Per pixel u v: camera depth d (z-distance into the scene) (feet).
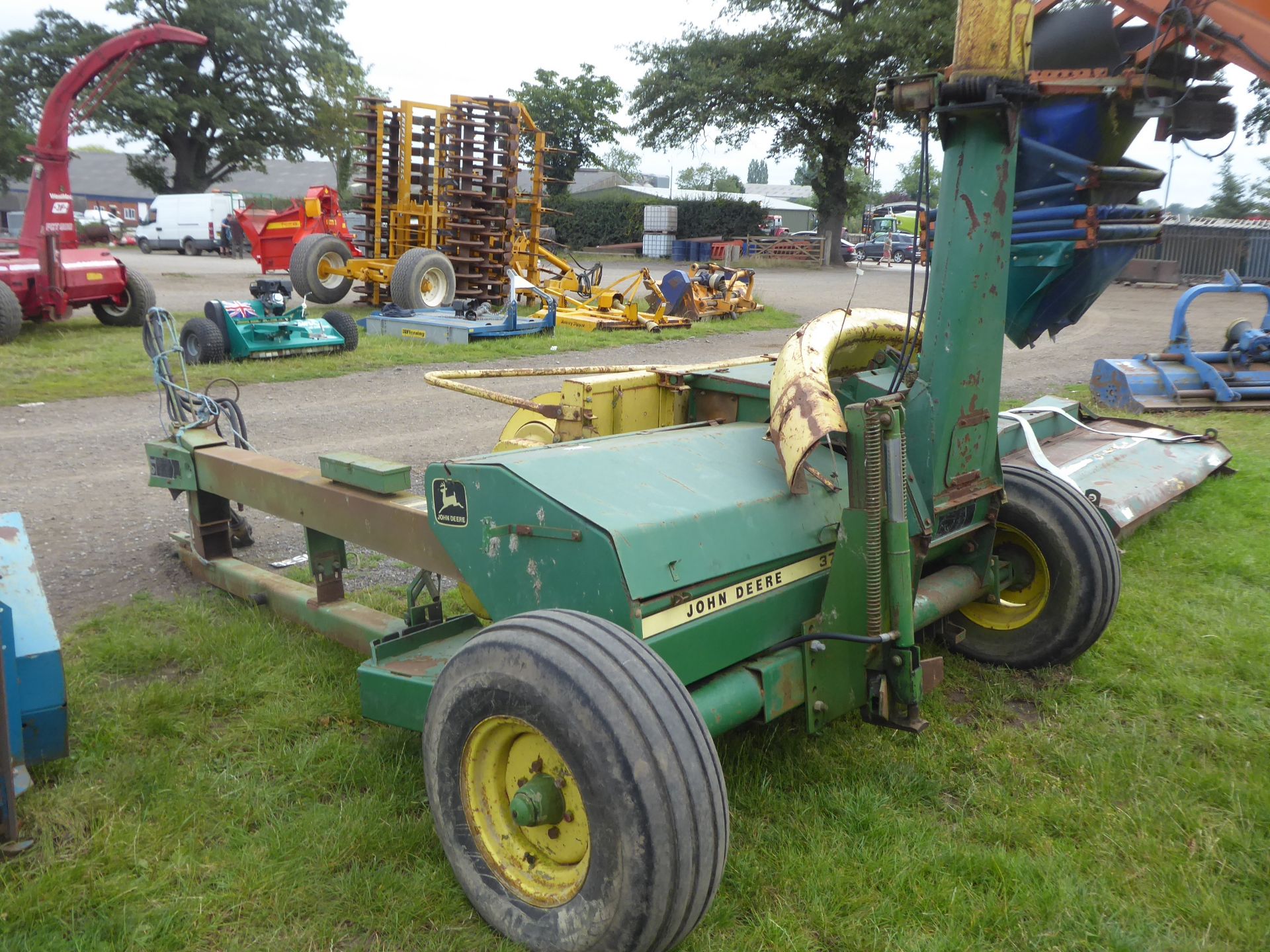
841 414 10.01
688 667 8.85
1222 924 8.62
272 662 13.58
